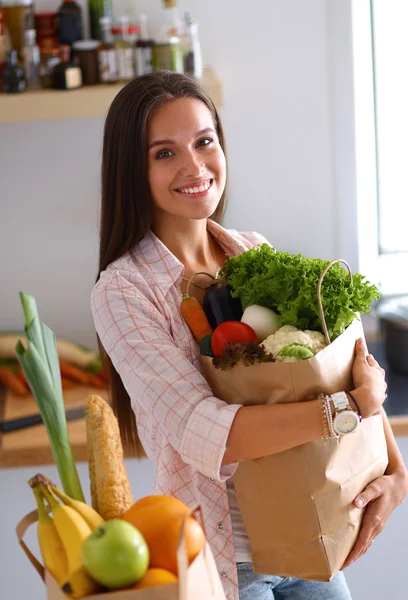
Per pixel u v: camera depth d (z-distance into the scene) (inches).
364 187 106.7
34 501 90.2
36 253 104.0
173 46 90.3
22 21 91.8
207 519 54.9
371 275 109.7
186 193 56.1
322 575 51.4
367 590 94.7
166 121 55.2
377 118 105.5
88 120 100.7
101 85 91.0
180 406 49.9
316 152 103.7
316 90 101.9
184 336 56.1
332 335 50.9
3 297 104.8
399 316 96.5
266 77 101.0
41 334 39.1
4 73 87.9
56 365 39.5
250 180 103.8
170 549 34.5
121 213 57.9
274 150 103.2
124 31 90.7
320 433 47.8
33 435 87.4
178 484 55.6
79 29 93.5
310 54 100.8
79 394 96.2
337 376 49.1
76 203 103.0
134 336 52.7
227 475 50.6
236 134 102.4
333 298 50.3
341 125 103.0
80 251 104.3
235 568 55.3
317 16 99.7
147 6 97.8
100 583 32.4
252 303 53.8
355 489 51.6
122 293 54.4
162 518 34.9
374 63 103.9
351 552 53.2
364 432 51.3
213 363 49.8
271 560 52.2
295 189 104.6
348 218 106.0
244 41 99.8
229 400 50.4
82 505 35.7
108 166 58.1
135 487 90.8
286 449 48.8
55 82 88.9
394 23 102.7
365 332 110.0
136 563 32.1
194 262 61.7
